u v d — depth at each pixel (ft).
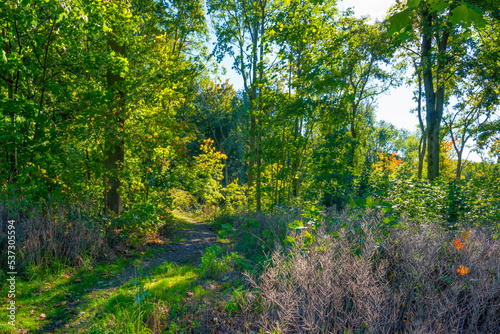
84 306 12.62
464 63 42.24
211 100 100.94
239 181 104.37
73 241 17.83
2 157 19.04
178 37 49.08
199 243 27.09
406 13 5.72
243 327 9.92
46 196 19.85
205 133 107.76
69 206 20.71
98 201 24.34
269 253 16.66
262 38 37.99
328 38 44.04
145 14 37.50
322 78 36.22
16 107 17.08
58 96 21.02
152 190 30.60
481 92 54.34
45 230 16.84
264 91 38.42
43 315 11.73
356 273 9.21
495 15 35.99
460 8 5.36
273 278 9.97
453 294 8.46
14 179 18.86
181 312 11.31
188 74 30.42
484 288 8.61
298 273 9.29
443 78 47.09
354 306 8.46
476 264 9.96
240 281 14.17
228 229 19.61
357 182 34.27
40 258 15.65
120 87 25.93
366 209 13.75
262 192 40.96
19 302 12.44
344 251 10.39
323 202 33.68
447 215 22.29
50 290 13.92
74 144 22.09
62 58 22.26
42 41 19.27
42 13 18.75
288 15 38.27
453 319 7.91
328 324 8.21
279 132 39.42
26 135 19.10
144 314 10.93
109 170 23.91
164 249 24.27
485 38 46.93
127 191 28.86
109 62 21.93
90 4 19.10
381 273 9.19
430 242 11.32
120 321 10.27
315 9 40.09
